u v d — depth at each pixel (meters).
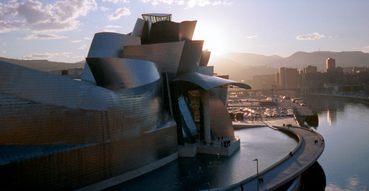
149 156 47.81
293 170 44.16
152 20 74.88
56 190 34.06
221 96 73.81
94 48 56.78
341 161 60.16
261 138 75.12
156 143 49.62
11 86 30.86
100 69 45.62
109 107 40.25
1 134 30.12
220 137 67.19
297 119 116.19
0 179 29.42
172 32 64.62
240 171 46.44
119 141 41.94
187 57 62.09
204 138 62.34
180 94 61.75
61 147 34.81
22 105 31.44
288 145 65.38
